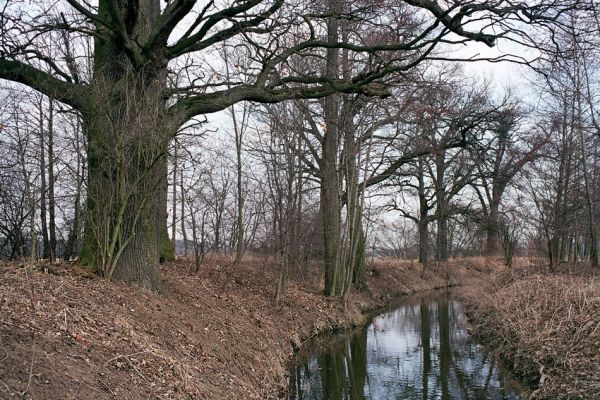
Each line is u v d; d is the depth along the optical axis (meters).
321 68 17.20
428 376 11.71
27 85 8.97
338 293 19.16
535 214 23.50
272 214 17.59
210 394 6.69
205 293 11.98
